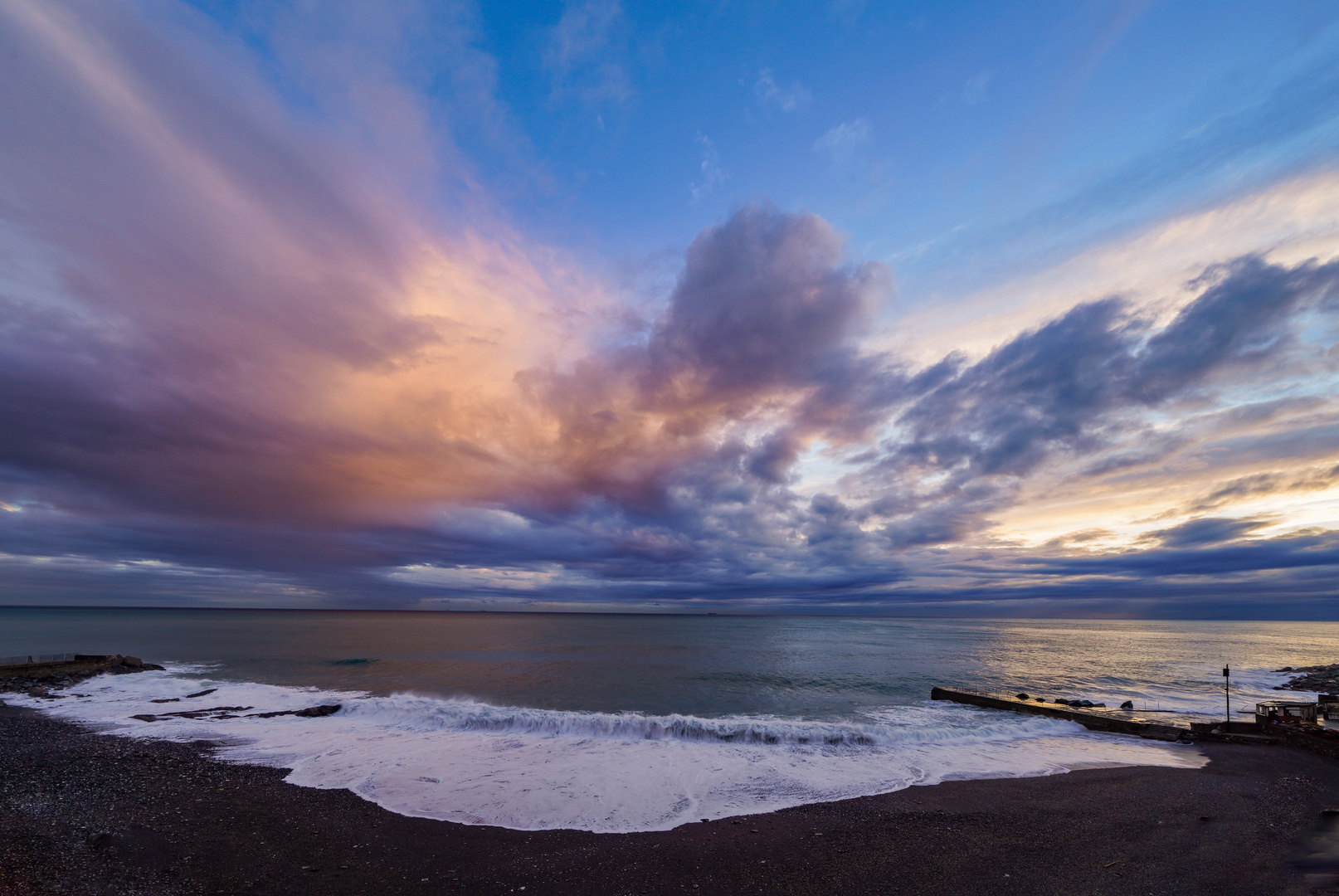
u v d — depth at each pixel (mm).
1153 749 19234
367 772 15375
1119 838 11328
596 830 11672
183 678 34594
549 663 44938
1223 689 35844
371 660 45531
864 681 36844
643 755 17484
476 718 21188
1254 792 14367
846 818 12523
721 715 25078
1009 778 15703
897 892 9086
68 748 17156
